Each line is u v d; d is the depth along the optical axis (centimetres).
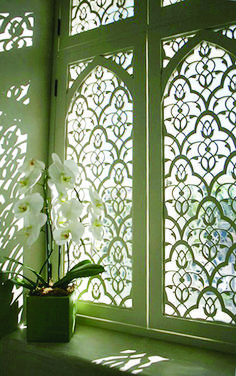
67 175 124
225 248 122
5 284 136
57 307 126
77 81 163
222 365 109
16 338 129
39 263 158
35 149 158
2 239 137
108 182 150
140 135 142
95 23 163
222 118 127
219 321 122
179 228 131
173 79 139
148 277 136
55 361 117
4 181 140
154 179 138
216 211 125
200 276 125
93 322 146
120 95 151
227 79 128
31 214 122
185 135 134
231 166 123
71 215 124
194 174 130
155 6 146
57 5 174
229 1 129
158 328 132
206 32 132
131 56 151
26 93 154
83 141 160
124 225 144
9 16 146
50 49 172
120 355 116
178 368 106
